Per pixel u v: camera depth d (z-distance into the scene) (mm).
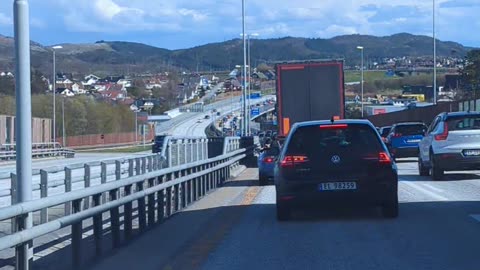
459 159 22531
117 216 12289
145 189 14148
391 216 14680
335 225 14078
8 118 56656
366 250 11391
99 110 92562
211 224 14984
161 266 10711
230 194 21797
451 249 11359
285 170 14203
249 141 40062
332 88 31844
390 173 14109
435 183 22422
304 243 12188
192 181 19609
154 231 14242
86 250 11914
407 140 34781
